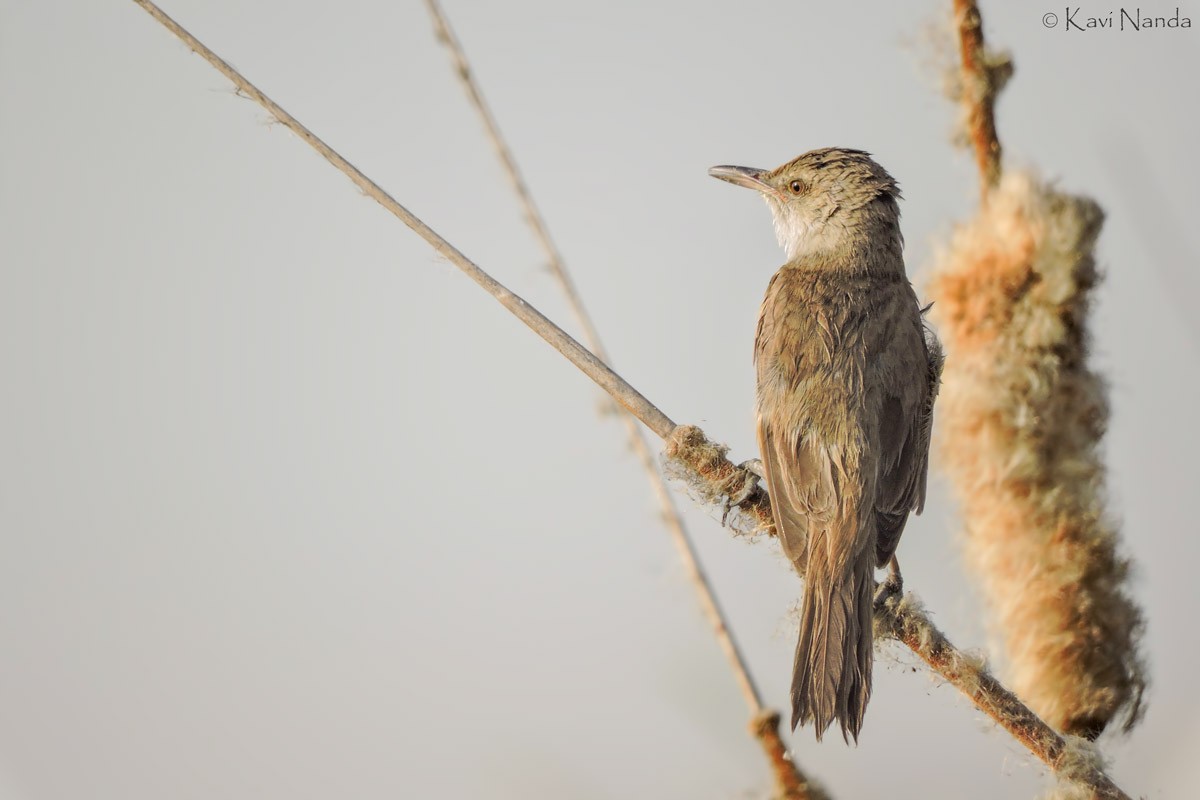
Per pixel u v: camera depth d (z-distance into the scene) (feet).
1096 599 19.35
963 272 20.75
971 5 21.06
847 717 20.61
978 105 20.98
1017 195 20.45
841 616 21.86
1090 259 20.47
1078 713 19.29
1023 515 19.67
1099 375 20.63
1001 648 20.15
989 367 20.20
